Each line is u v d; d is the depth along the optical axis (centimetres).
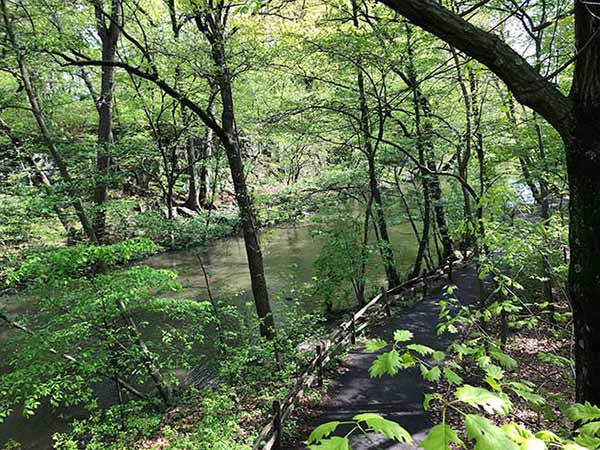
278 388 729
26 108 771
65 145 851
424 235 1298
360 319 1006
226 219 909
